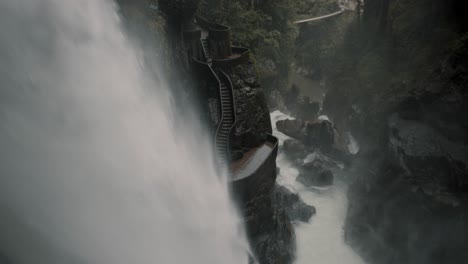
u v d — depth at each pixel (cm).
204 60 3416
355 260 3019
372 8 5831
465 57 2711
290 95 5903
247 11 5619
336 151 4262
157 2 3331
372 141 3875
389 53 4741
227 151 2769
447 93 2745
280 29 6281
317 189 3841
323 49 7175
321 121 4422
